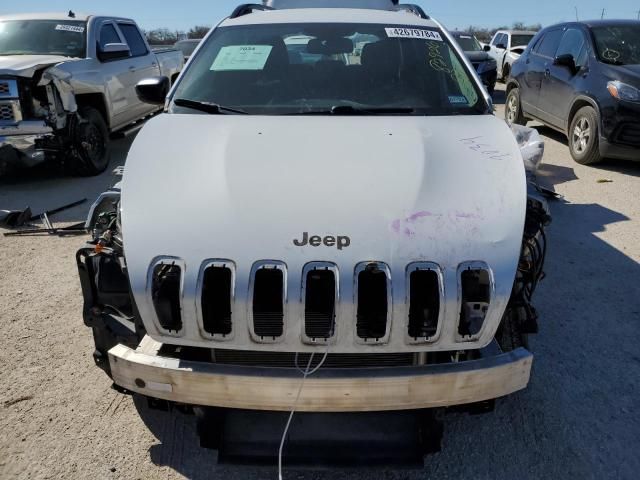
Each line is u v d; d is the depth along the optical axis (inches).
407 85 120.0
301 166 88.1
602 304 142.5
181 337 76.7
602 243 181.8
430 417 83.5
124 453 93.1
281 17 139.0
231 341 75.8
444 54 129.8
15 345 122.6
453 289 74.2
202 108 114.4
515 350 80.1
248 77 121.3
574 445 95.9
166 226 79.4
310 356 78.7
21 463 90.3
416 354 78.9
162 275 77.6
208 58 127.7
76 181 262.4
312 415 84.7
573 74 287.0
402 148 93.5
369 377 74.6
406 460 81.3
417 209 80.4
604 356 120.6
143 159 92.0
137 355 79.2
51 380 110.8
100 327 85.9
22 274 158.9
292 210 79.8
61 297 144.8
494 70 500.7
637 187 242.1
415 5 173.0
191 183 85.8
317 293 75.4
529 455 93.8
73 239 187.0
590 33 287.0
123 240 79.4
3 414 101.0
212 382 76.1
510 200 83.4
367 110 113.3
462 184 85.4
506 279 76.1
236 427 84.4
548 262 166.4
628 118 247.9
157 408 89.0
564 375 113.9
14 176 272.1
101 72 275.0
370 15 141.4
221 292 76.9
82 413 101.9
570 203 221.6
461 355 82.8
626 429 99.5
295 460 81.6
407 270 74.5
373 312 75.4
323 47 127.6
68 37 277.7
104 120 281.7
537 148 226.1
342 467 80.9
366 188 83.4
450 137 99.0
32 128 234.5
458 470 91.0
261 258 75.2
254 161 89.5
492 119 111.1
